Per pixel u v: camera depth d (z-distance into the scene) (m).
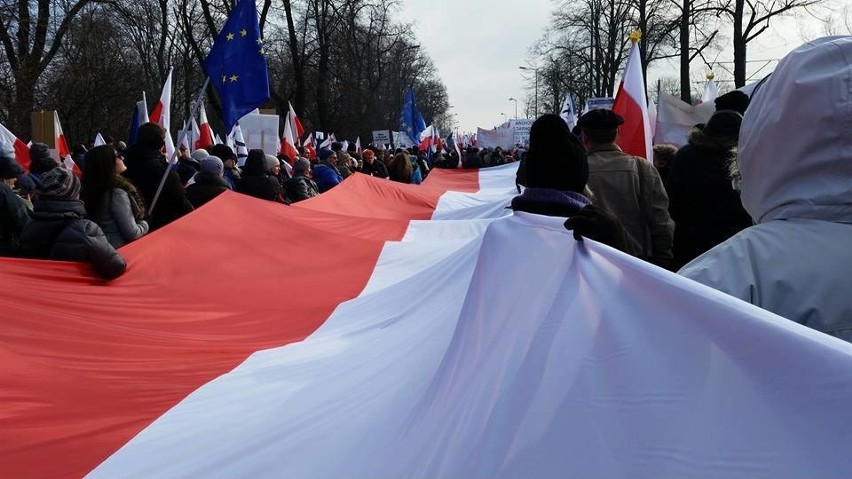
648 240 4.53
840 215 1.77
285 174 13.88
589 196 3.52
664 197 4.55
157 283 4.89
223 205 6.07
